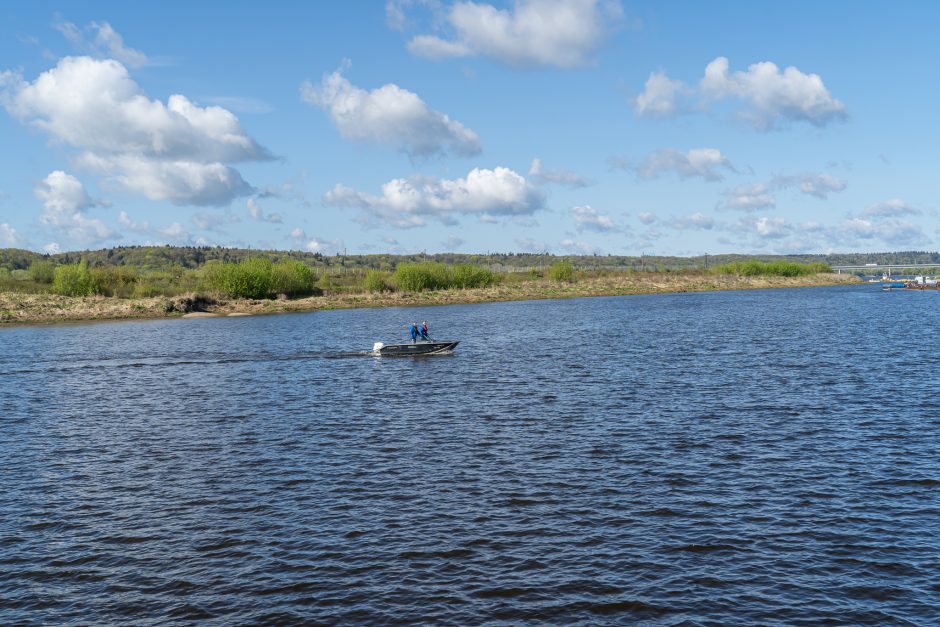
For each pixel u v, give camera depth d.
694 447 29.69
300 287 167.25
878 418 34.12
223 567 19.19
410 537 20.81
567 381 47.75
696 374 49.25
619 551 19.69
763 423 33.72
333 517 22.48
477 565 18.98
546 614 16.53
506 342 75.12
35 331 105.00
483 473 26.70
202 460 29.36
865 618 16.19
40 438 34.12
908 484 24.45
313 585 18.08
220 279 156.75
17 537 21.44
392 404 41.03
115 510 23.53
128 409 41.25
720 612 16.53
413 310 142.00
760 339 71.56
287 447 31.23
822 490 24.08
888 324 85.38
